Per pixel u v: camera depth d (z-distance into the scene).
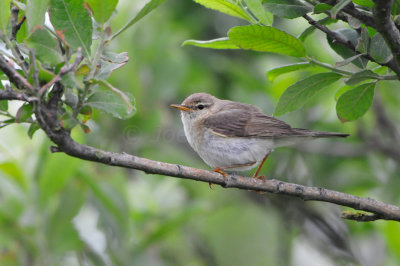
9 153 11.32
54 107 6.02
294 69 7.54
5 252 10.71
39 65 5.64
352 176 14.31
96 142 13.19
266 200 15.54
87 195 11.66
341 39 6.87
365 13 6.24
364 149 14.33
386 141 14.59
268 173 15.16
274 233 15.67
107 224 11.34
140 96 13.45
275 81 14.16
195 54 15.12
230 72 14.95
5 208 10.62
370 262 14.23
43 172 10.74
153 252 13.07
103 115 13.35
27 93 5.78
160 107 14.29
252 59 15.55
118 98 6.11
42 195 10.76
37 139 12.03
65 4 5.85
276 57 14.95
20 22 6.35
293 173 15.07
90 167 11.93
